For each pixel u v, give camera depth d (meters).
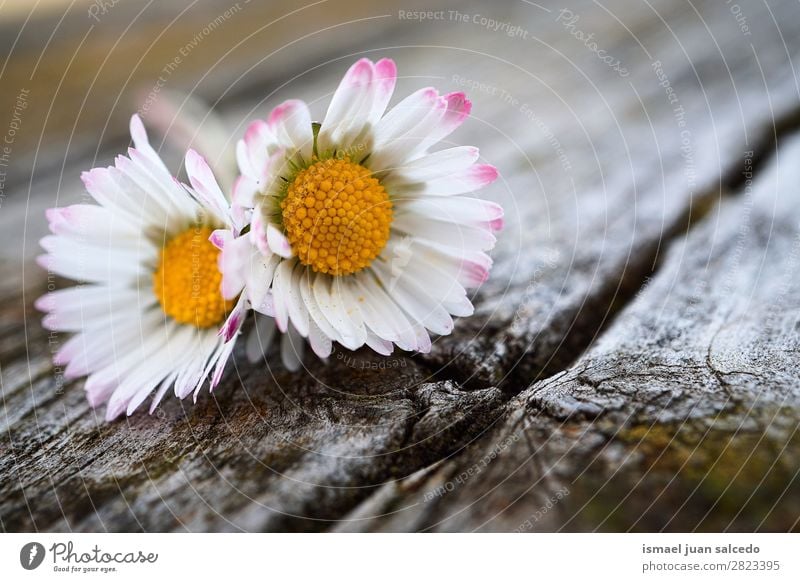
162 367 0.14
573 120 0.17
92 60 0.19
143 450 0.13
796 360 0.13
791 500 0.12
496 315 0.14
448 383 0.14
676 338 0.14
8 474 0.13
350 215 0.13
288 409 0.13
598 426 0.13
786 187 0.16
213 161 0.15
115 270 0.14
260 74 0.19
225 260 0.13
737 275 0.15
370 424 0.13
